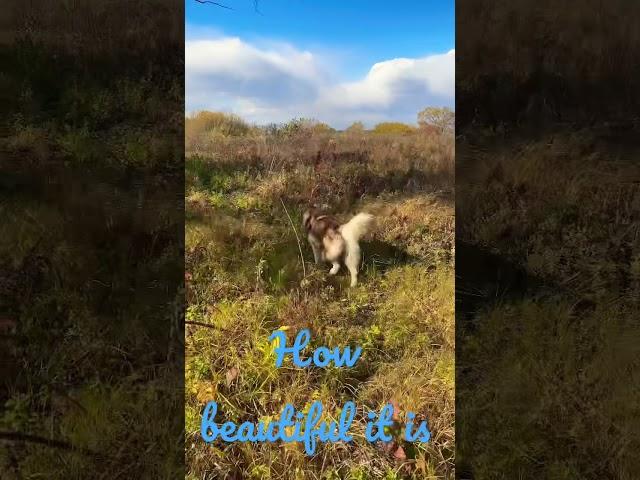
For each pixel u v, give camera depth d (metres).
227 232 2.84
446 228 2.98
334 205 3.16
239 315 2.36
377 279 2.70
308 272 2.73
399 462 1.93
